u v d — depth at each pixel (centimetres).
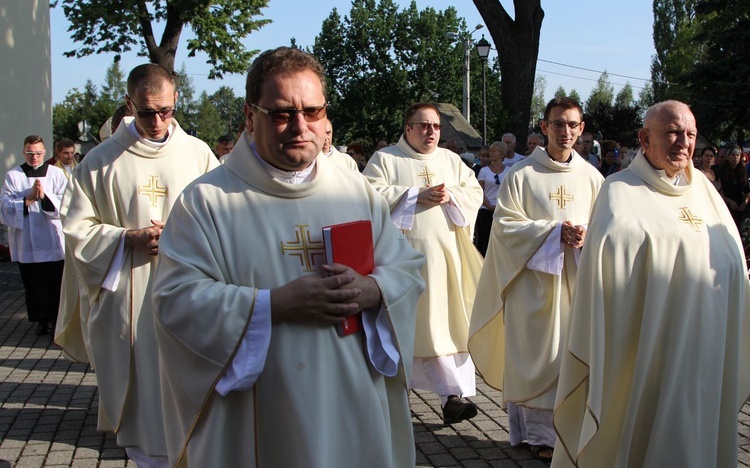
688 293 348
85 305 440
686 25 5547
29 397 582
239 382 225
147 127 417
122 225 421
